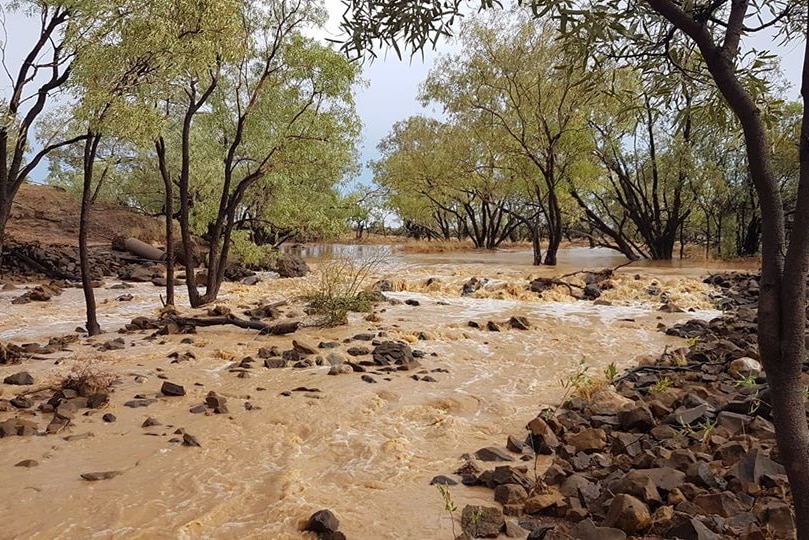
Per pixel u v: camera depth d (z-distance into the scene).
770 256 2.76
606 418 6.55
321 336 11.71
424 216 48.38
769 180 2.74
